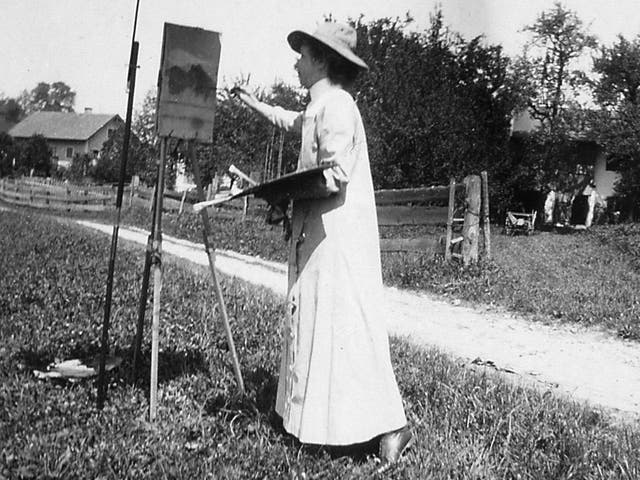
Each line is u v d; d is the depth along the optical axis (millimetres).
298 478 3275
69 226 13109
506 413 4312
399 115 25422
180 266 11047
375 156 25547
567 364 6832
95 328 5566
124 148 3697
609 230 34750
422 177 25875
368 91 25406
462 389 4719
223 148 25391
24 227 11508
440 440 3812
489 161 29516
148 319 6223
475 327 8492
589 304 9789
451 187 12203
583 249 23688
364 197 3648
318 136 3545
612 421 4816
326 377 3580
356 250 3596
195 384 4488
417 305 9906
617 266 17375
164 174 3928
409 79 25469
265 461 3420
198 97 3793
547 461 3676
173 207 25531
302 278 3684
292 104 27016
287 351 3801
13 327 5359
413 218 13203
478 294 10516
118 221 3865
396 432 3670
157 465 3240
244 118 25484
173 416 3861
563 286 11828
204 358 5070
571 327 8648
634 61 45188
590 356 7223
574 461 3680
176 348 5250
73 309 6285
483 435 3967
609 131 42312
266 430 3824
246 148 25609
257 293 8625
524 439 3891
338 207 3578
